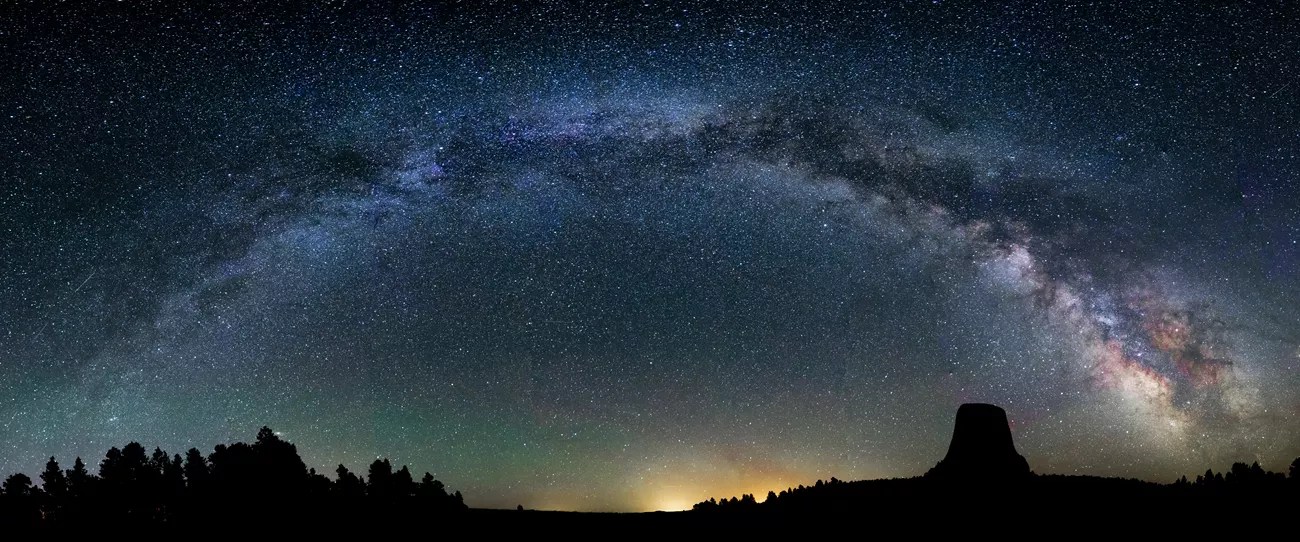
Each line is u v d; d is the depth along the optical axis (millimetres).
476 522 19125
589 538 18078
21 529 17688
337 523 18656
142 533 17984
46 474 18469
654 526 18688
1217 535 16328
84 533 17891
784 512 18812
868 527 17391
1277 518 16938
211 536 17969
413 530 18594
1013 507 17797
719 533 17922
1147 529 16641
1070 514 17375
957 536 16656
